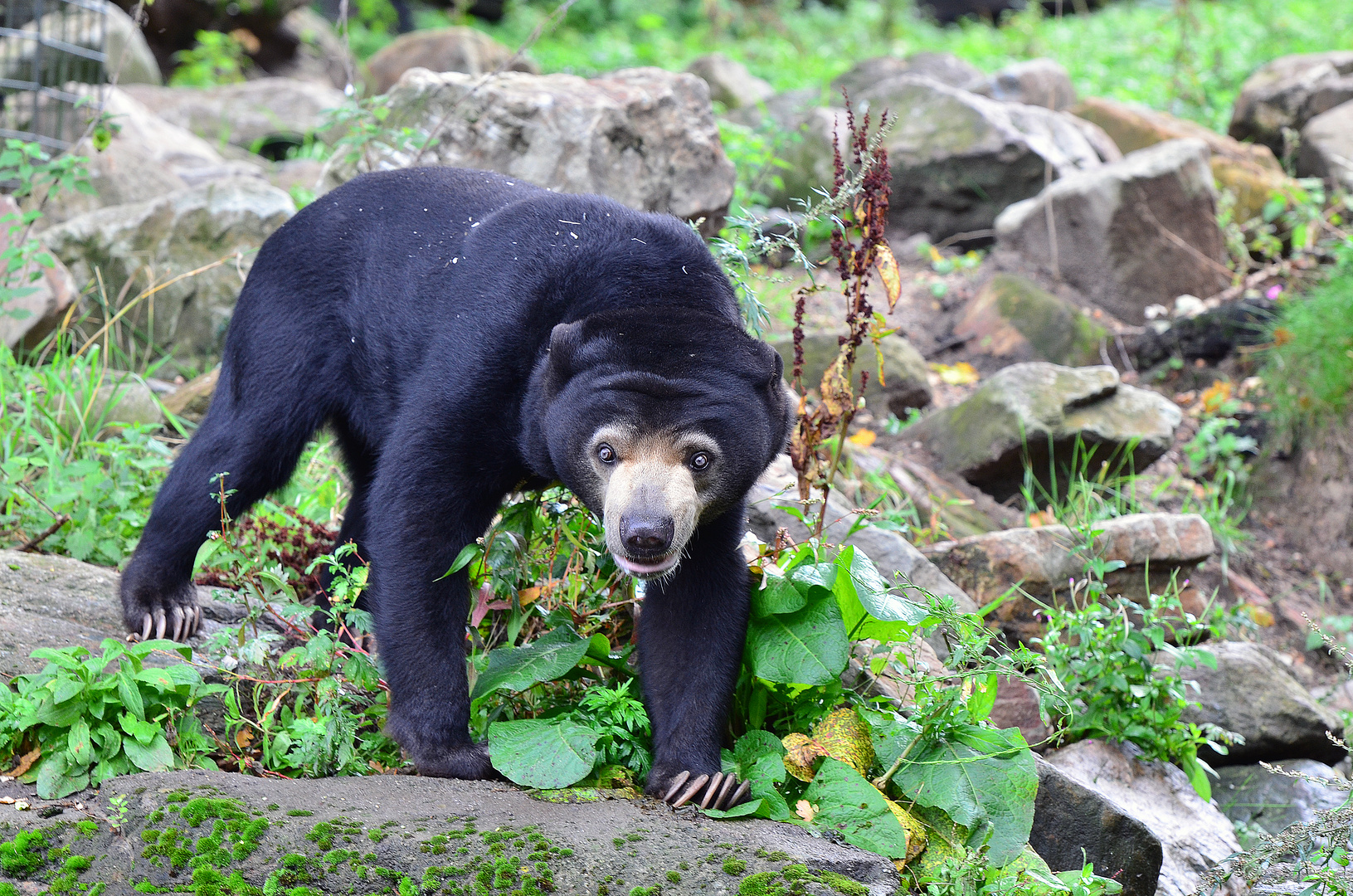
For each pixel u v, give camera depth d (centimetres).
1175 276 1546
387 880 533
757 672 666
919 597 907
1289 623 1242
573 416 616
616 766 656
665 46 3338
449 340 672
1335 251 1507
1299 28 2773
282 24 2908
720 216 1341
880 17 3684
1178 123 1848
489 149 1201
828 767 619
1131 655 881
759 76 2844
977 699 673
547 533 770
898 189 1700
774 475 1020
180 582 782
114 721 619
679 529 595
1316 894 636
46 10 1942
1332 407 1352
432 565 656
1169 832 845
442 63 2394
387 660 654
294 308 768
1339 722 1009
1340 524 1319
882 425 1337
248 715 704
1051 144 1717
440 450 658
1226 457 1390
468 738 655
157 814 559
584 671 724
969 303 1523
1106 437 1231
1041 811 736
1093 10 4016
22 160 1083
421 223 736
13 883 538
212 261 1266
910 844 609
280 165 1825
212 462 773
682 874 536
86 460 920
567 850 547
